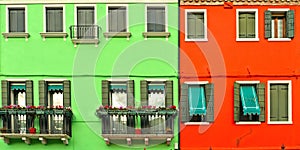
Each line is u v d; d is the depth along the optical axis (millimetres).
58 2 26375
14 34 26250
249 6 26328
